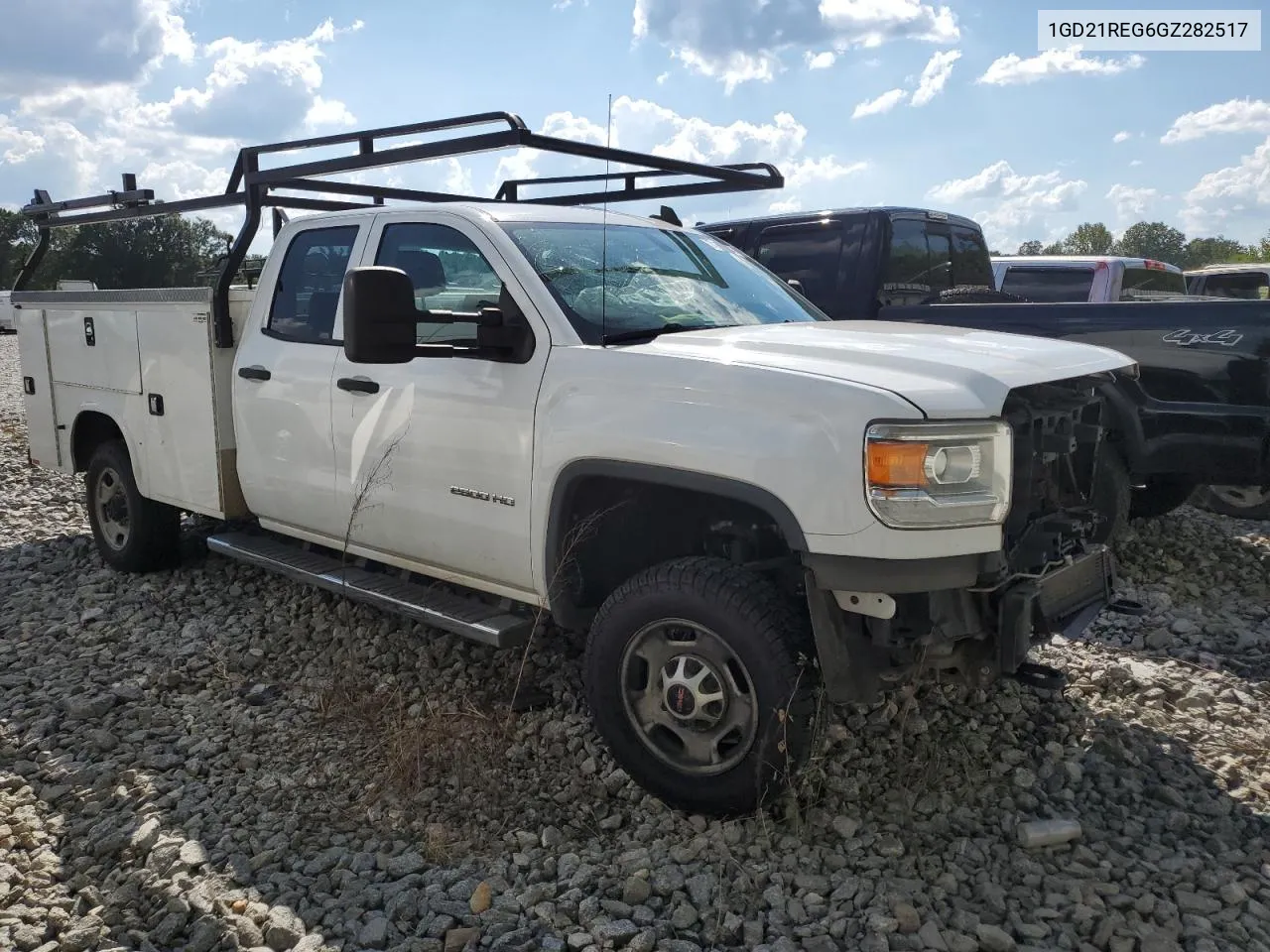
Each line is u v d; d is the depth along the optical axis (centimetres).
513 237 406
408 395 421
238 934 286
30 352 673
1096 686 450
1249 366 547
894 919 287
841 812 345
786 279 780
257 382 497
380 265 449
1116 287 983
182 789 367
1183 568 622
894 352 337
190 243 2995
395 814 348
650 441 338
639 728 352
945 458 300
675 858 319
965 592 328
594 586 394
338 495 463
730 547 363
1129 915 292
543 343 379
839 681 319
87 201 598
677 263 446
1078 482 392
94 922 294
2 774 381
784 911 294
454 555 418
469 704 411
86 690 450
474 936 282
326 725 414
